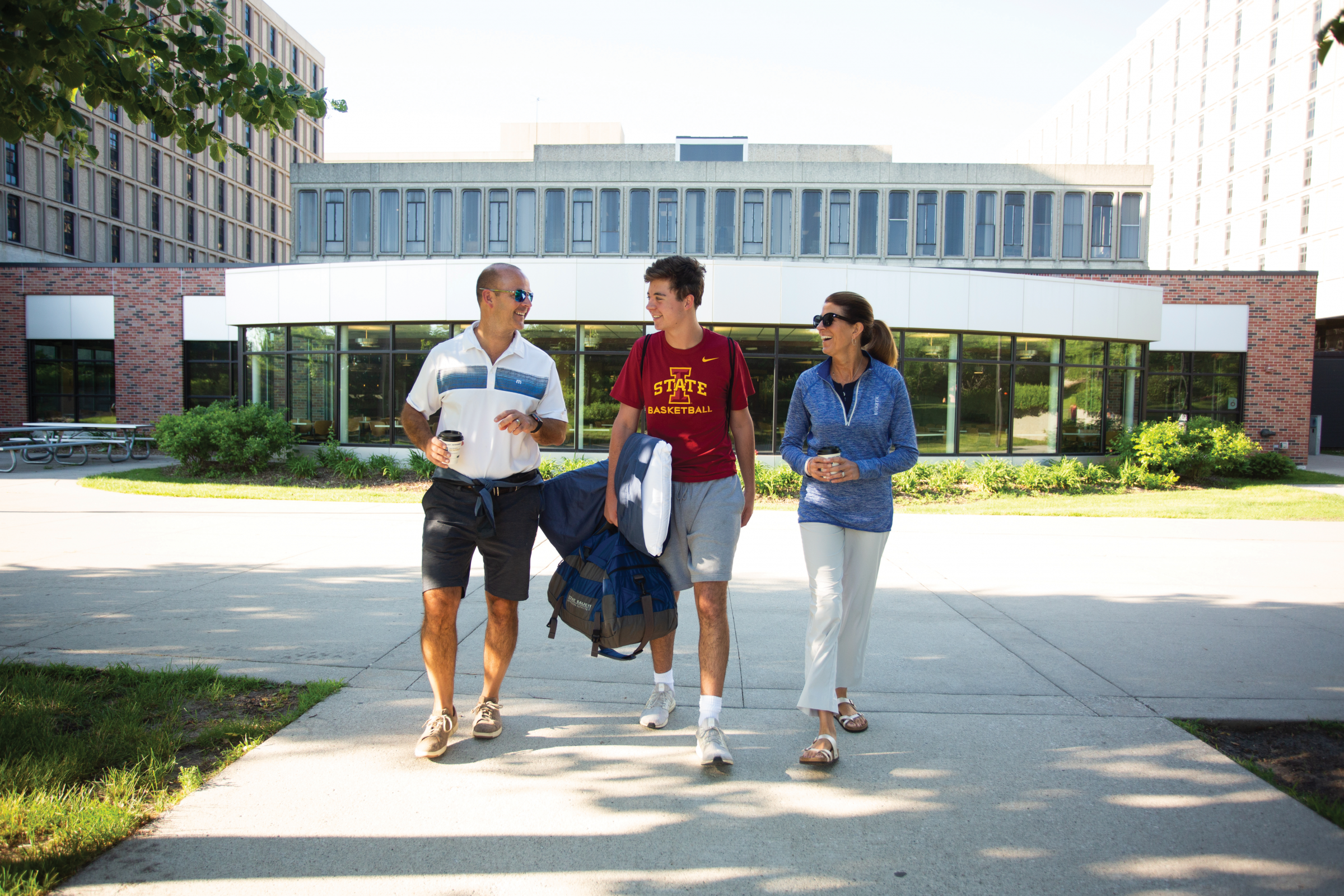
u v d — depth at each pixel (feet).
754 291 50.88
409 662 13.87
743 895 7.25
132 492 41.88
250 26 173.37
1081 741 10.82
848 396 11.14
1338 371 104.12
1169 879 7.57
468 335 10.62
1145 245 114.83
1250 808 8.96
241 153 15.65
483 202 115.85
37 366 78.54
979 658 14.71
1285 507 41.96
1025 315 55.16
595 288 51.37
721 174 114.01
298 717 11.29
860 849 8.07
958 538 30.76
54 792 8.59
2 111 13.10
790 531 32.37
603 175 114.73
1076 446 58.34
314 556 24.48
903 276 52.47
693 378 10.47
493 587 10.78
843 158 127.03
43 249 126.93
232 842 7.99
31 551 24.68
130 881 7.25
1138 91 218.38
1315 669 14.14
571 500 11.09
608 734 10.99
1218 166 185.98
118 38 13.79
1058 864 7.82
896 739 10.90
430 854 7.84
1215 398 75.31
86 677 12.53
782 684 13.21
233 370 76.38
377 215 116.88
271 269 55.31
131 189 147.02
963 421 54.95
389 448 53.16
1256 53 173.27
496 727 10.77
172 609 17.35
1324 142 154.10
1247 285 73.92
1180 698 12.56
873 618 17.76
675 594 11.02
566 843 8.10
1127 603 19.38
